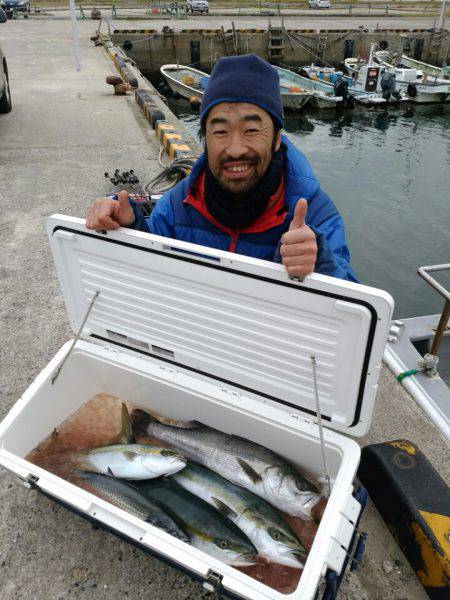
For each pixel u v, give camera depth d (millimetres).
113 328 2102
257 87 1477
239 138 1516
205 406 2020
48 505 1998
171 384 2047
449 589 1608
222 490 1863
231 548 1656
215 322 1744
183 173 4629
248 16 33750
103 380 2277
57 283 3604
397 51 27078
